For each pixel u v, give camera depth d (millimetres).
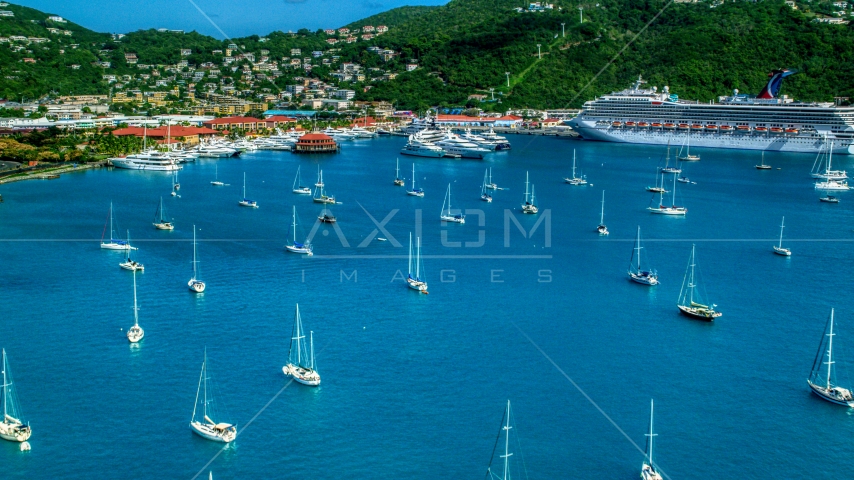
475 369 132625
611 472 105062
